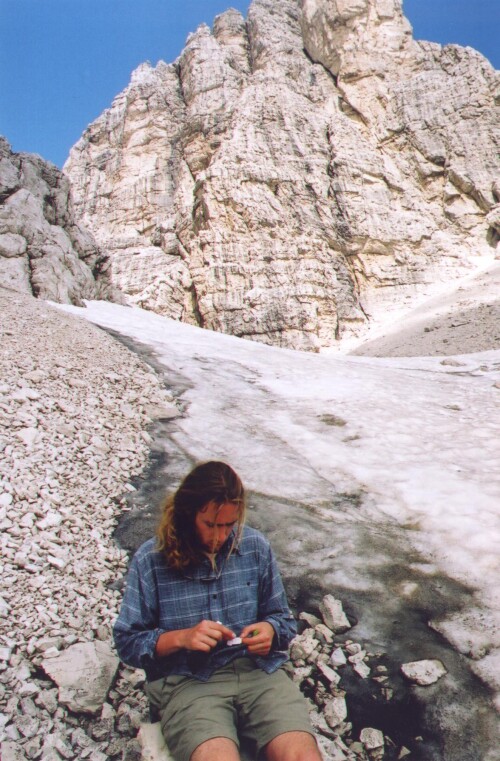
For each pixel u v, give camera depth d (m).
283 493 7.95
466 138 81.19
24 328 14.45
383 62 88.69
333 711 4.16
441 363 20.48
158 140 95.81
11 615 4.52
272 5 100.56
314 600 5.53
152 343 19.77
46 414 9.12
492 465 8.94
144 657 3.08
